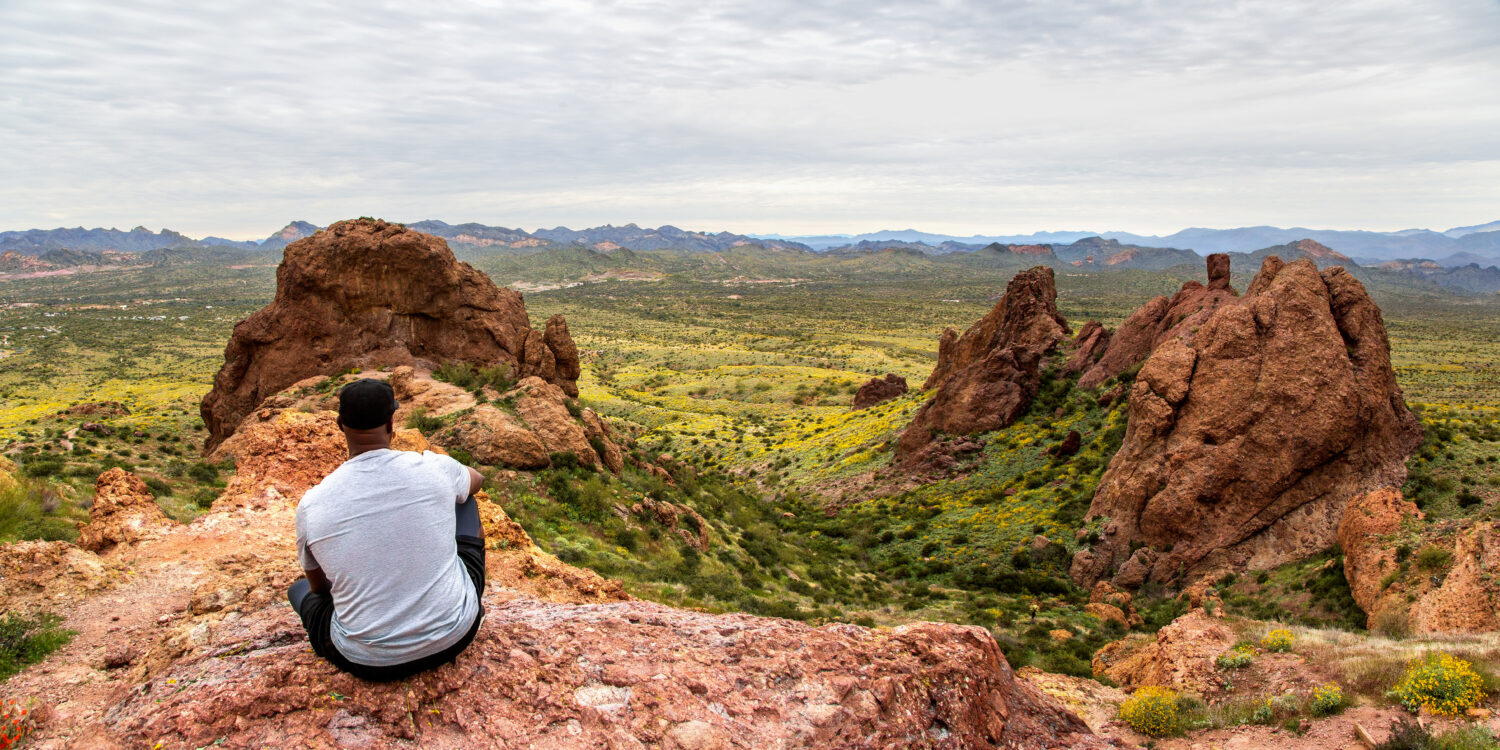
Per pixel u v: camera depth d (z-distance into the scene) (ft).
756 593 99.66
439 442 113.70
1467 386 289.12
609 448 137.39
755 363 590.55
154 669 18.66
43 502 46.80
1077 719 21.29
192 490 84.12
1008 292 247.50
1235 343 118.01
